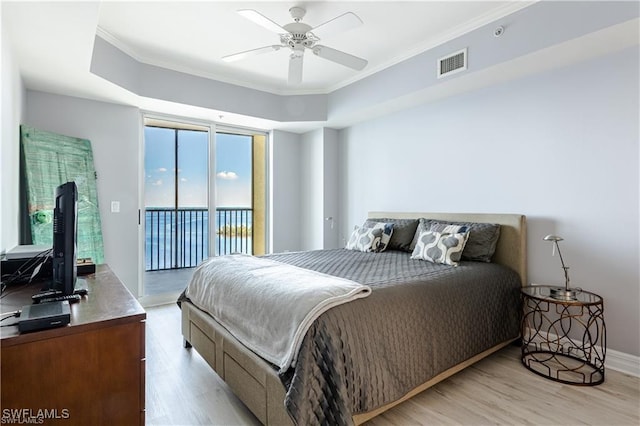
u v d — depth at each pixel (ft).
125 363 4.08
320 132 15.75
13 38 7.23
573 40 7.33
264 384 5.29
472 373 7.48
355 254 10.59
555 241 8.40
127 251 12.07
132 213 12.19
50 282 5.80
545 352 8.43
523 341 8.53
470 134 10.74
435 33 9.65
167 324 10.72
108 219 11.66
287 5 8.22
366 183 14.57
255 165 17.07
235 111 13.28
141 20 8.87
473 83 9.96
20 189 8.98
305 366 4.59
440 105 11.62
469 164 10.77
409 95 11.10
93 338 3.89
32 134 9.39
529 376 7.34
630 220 7.59
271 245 16.11
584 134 8.30
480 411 6.07
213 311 7.20
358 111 13.08
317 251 11.30
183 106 12.24
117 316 4.07
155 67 11.39
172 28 9.27
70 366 3.75
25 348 3.51
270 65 11.87
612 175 7.85
